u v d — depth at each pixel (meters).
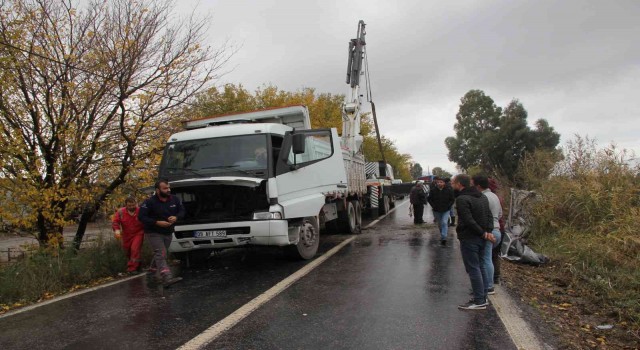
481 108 56.97
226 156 7.98
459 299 5.74
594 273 7.18
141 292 6.55
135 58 9.98
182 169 8.03
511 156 39.72
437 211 10.44
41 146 9.60
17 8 9.11
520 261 8.48
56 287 6.91
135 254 8.25
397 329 4.63
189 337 4.52
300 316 5.10
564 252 8.48
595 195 9.80
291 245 8.31
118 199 10.38
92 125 10.12
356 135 14.98
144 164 10.12
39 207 9.12
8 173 9.05
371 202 17.45
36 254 7.91
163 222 6.72
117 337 4.59
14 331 4.88
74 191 9.69
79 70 9.62
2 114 9.02
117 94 10.12
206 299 5.98
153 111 10.65
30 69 9.30
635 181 10.25
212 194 7.98
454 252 9.27
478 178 6.34
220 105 25.09
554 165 12.41
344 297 5.86
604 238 8.30
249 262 8.73
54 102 9.36
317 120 30.28
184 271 8.12
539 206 10.60
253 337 4.46
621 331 4.86
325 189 9.73
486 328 4.66
